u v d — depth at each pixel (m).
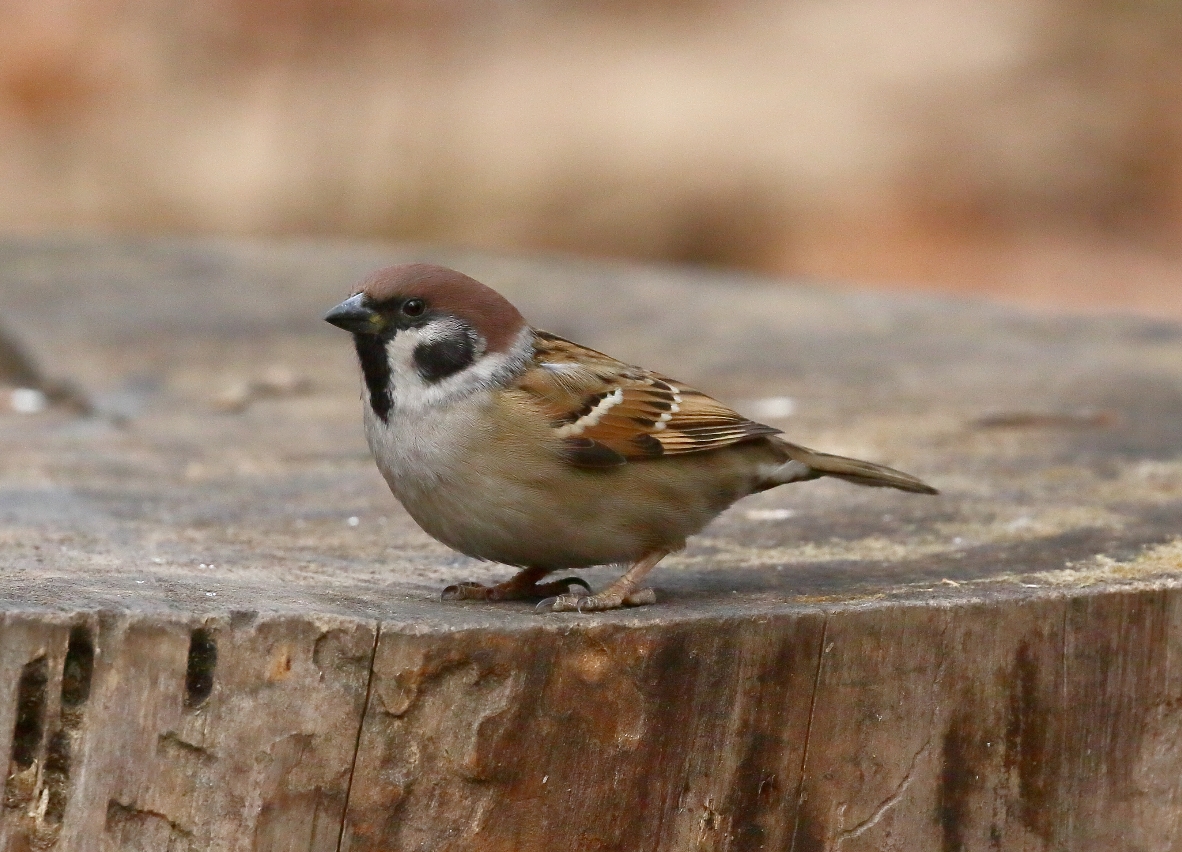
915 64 29.69
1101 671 7.31
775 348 15.00
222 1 30.06
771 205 27.16
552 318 16.17
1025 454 11.15
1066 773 7.33
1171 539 8.55
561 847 6.73
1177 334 15.84
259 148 28.34
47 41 29.23
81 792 6.12
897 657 7.04
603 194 27.50
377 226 27.80
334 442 11.99
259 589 6.98
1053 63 29.77
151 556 8.02
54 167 27.98
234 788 6.29
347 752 6.38
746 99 28.67
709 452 7.88
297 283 17.73
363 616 6.45
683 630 6.75
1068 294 25.23
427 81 29.34
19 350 14.66
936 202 27.20
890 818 7.14
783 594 7.39
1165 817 7.47
